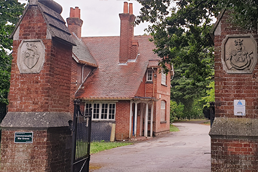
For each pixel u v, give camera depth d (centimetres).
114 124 1828
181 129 2734
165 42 1018
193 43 1061
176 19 966
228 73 561
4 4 1165
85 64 1989
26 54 630
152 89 2122
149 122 2122
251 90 548
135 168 906
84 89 1934
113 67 2117
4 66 1110
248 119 545
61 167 649
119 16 2180
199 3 927
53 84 635
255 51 553
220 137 550
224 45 570
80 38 2453
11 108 629
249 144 537
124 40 2156
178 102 4219
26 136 606
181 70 3862
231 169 541
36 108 617
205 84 3666
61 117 652
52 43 630
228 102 557
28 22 643
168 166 932
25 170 599
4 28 1152
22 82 629
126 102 1839
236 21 539
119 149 1413
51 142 615
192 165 941
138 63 2116
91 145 1524
